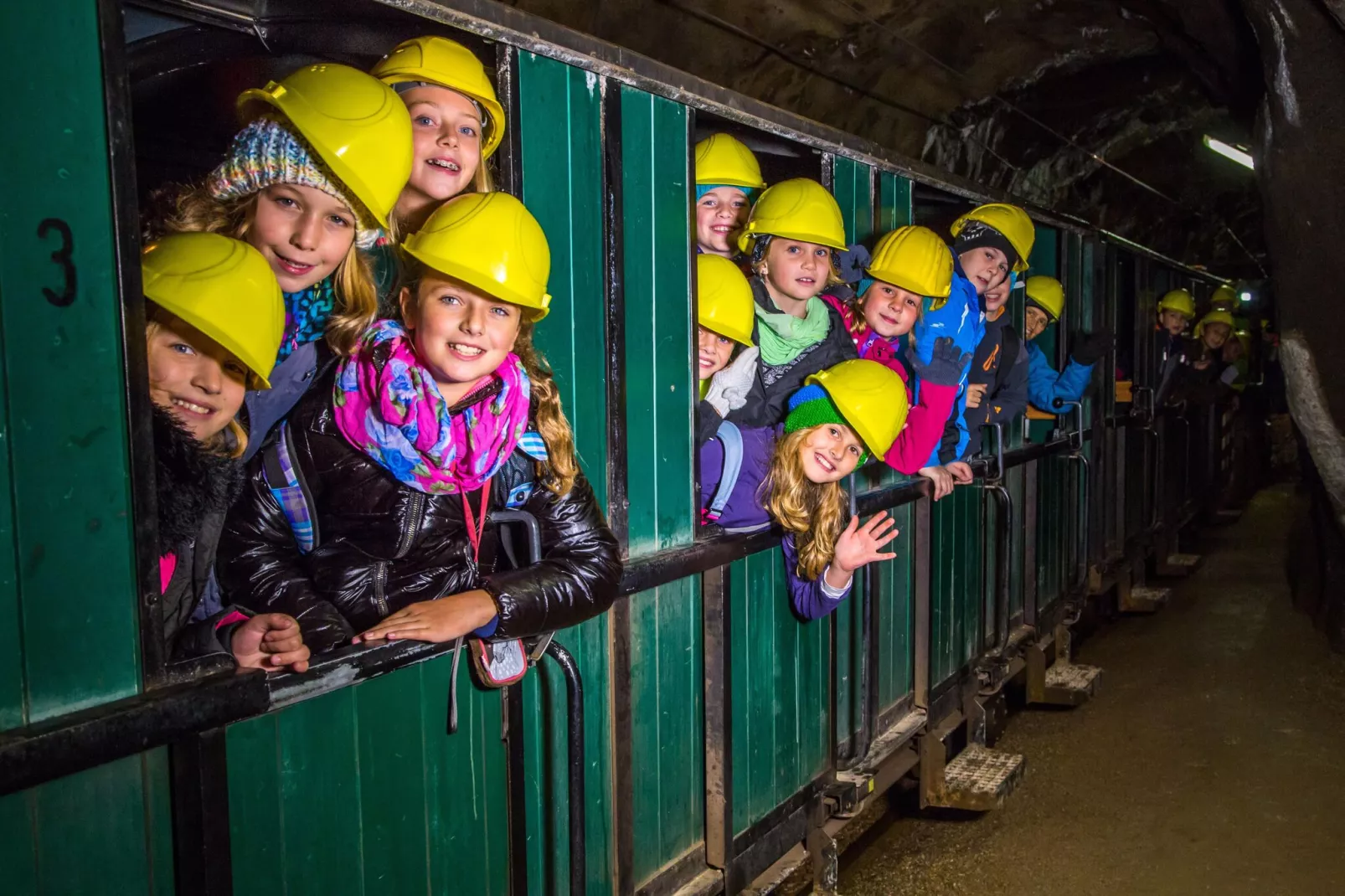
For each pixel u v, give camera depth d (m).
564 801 2.20
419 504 1.71
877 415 2.58
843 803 3.35
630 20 3.55
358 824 1.73
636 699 2.44
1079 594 6.22
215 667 1.46
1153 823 4.14
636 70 2.26
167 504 1.44
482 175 1.96
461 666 1.93
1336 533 6.74
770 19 4.06
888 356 3.11
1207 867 3.77
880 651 3.76
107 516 1.33
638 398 2.37
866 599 3.44
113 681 1.34
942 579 4.25
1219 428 11.69
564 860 2.21
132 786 1.37
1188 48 5.84
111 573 1.34
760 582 2.89
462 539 1.82
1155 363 8.88
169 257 1.42
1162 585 8.54
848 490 3.08
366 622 1.72
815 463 2.64
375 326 1.65
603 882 2.34
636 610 2.42
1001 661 4.57
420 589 1.76
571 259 2.13
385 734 1.77
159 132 2.89
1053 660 5.93
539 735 2.14
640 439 2.38
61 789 1.29
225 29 2.61
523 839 2.08
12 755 1.20
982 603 4.77
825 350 2.82
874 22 4.46
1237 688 5.84
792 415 2.67
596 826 2.31
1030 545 5.39
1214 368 10.49
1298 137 4.87
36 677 1.26
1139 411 7.55
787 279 2.70
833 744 3.35
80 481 1.30
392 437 1.60
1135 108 7.25
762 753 2.94
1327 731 5.14
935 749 4.08
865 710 3.47
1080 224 6.12
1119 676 6.15
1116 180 8.76
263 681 1.50
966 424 4.21
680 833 2.64
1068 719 5.41
